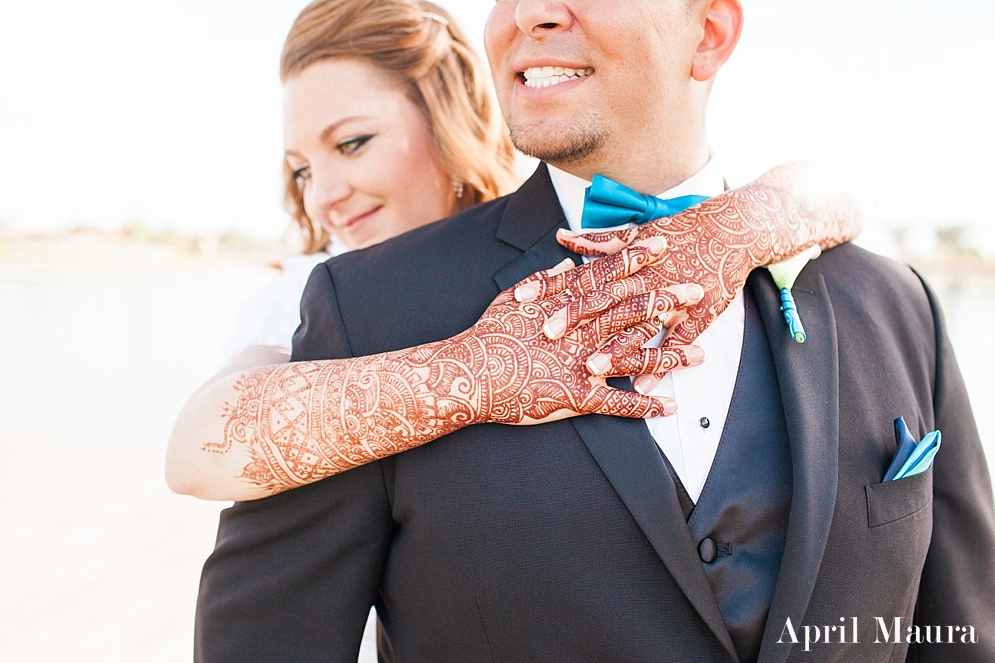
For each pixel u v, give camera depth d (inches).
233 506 46.9
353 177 75.1
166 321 641.0
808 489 41.1
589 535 40.4
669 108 47.2
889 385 48.2
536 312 41.7
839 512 43.6
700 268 43.8
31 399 366.6
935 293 56.1
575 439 41.1
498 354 40.5
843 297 50.3
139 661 138.5
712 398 44.3
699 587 39.4
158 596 164.7
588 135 44.9
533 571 40.5
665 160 49.7
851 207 54.6
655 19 43.7
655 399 40.9
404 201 77.8
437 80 77.6
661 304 41.0
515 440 41.4
